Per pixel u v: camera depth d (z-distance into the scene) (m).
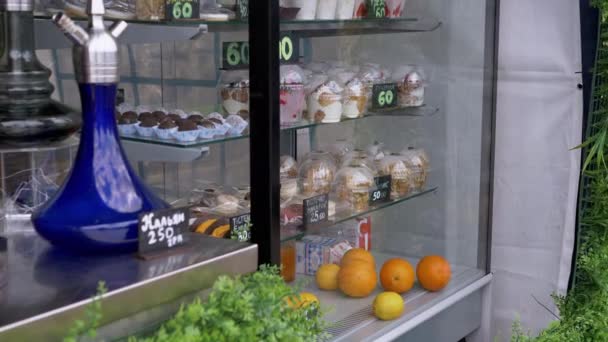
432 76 2.47
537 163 2.55
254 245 1.33
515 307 2.65
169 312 1.25
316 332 1.38
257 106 1.66
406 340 2.20
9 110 1.27
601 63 2.30
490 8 2.51
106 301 1.06
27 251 1.25
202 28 1.69
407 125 2.45
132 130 1.75
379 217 2.39
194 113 1.76
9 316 0.98
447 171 2.55
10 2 1.27
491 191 2.62
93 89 1.18
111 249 1.21
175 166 1.83
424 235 2.52
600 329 2.24
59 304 1.03
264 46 1.62
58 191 1.23
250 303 1.16
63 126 1.31
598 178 2.30
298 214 1.91
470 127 2.55
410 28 2.38
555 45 2.47
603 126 2.27
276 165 1.68
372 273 2.17
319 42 2.05
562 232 2.52
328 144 2.16
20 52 1.29
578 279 2.42
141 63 1.88
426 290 2.39
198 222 1.78
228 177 1.76
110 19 1.76
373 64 2.30
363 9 2.17
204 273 1.21
